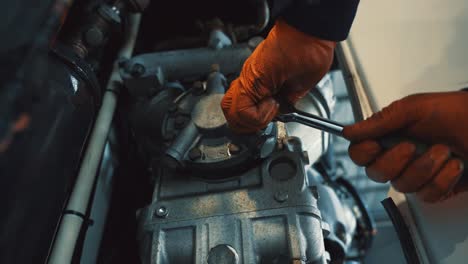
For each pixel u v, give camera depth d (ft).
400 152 1.88
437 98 1.93
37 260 1.73
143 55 2.93
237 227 2.07
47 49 1.57
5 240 1.47
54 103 1.81
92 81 2.16
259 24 3.29
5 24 1.54
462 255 1.88
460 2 2.58
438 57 2.46
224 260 1.89
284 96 2.39
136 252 2.93
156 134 2.57
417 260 2.05
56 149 1.79
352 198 3.85
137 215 2.30
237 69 2.89
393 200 2.33
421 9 2.74
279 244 2.02
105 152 3.02
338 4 2.01
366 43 2.89
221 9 3.82
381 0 3.04
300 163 2.25
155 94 2.78
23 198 1.55
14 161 1.49
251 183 2.25
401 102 1.99
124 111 3.29
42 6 1.60
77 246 2.33
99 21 2.72
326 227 2.35
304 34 2.18
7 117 1.35
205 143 2.32
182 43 3.58
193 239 2.07
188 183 2.32
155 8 3.78
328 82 2.99
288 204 2.10
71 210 2.33
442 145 1.83
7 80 1.39
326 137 3.01
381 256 4.34
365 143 2.02
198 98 2.55
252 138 2.26
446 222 1.99
